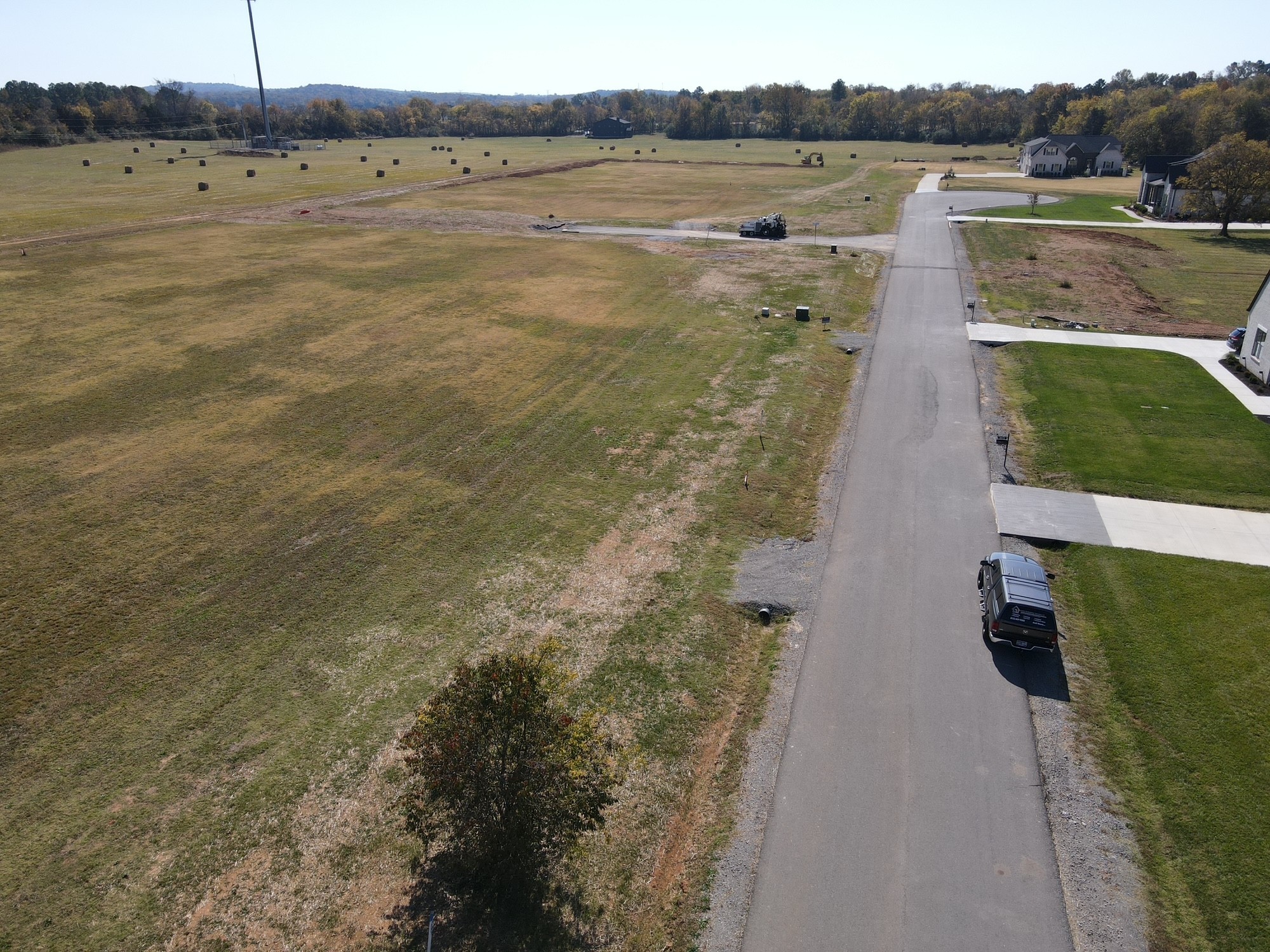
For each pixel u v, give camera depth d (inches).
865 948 511.8
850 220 2965.1
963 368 1502.2
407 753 667.4
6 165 4722.0
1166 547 922.7
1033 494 1050.7
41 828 605.9
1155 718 684.1
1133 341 1620.3
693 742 681.6
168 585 877.8
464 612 839.7
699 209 3253.0
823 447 1206.3
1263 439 1179.9
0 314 1718.8
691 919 533.6
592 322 1758.1
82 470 1106.7
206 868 574.6
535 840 548.4
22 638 796.0
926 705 711.7
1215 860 560.4
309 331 1662.2
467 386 1409.9
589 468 1136.8
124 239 2466.8
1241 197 2596.0
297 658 776.9
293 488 1074.1
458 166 4788.4
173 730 695.1
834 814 609.0
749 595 867.4
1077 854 572.1
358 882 562.3
